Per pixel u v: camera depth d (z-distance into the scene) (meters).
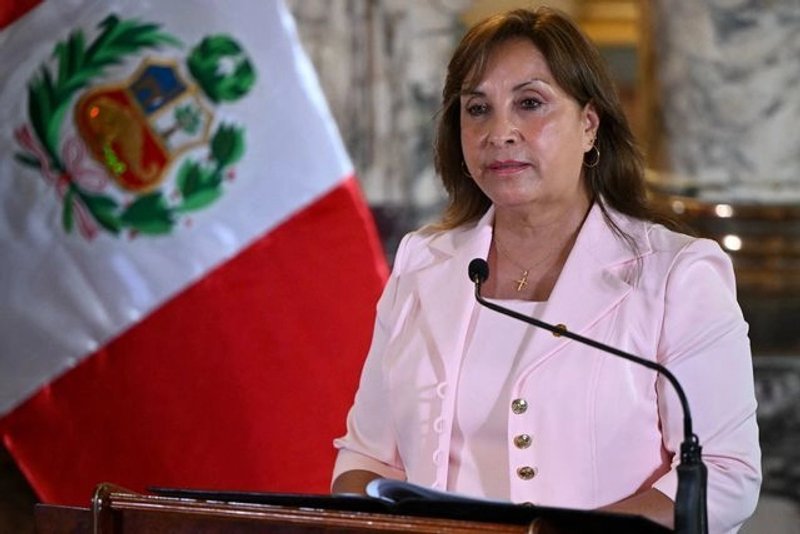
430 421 8.37
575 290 8.26
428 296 8.69
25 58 11.62
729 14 17.83
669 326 8.09
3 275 11.78
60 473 11.98
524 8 8.53
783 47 17.80
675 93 18.14
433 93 19.19
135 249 11.73
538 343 8.15
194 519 7.03
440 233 9.07
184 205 11.75
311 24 19.08
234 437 11.91
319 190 11.90
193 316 11.82
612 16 25.69
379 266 12.02
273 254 11.87
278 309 11.90
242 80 11.73
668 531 6.25
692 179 18.14
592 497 8.00
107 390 11.85
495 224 8.78
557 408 8.05
